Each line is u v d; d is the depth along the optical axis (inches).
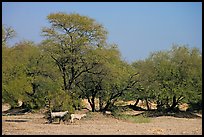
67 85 2145.7
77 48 2089.1
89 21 2085.4
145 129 1592.0
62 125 1711.4
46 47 2100.1
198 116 2418.8
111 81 2257.6
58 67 2140.7
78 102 2119.8
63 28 2082.9
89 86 2306.8
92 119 1987.0
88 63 2118.6
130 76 2469.2
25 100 1908.2
